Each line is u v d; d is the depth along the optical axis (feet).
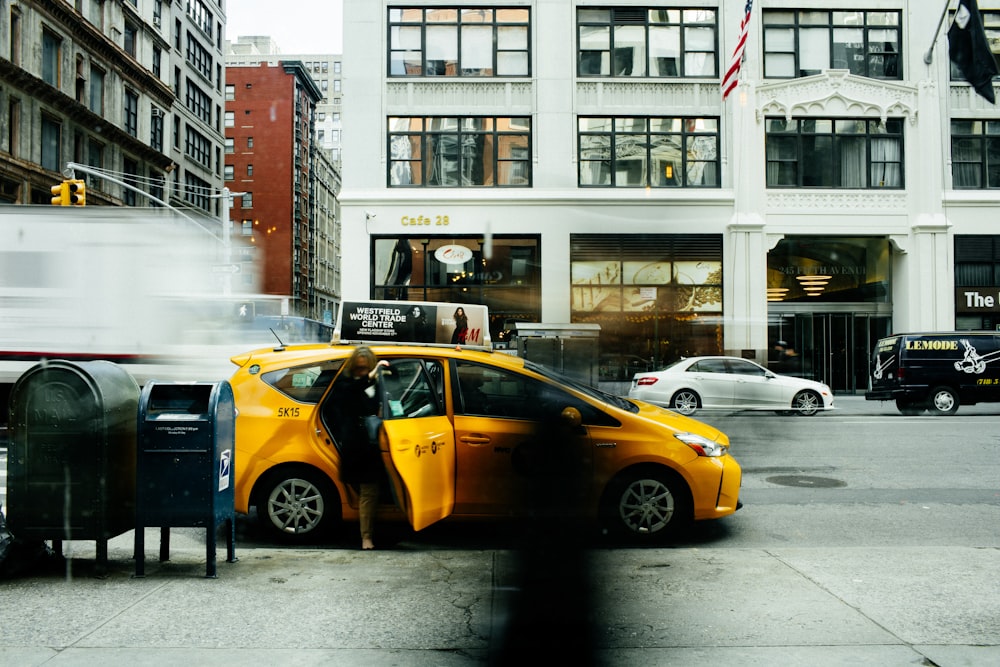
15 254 49.70
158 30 163.43
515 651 13.00
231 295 52.54
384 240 79.10
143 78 153.28
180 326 50.80
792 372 78.79
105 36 136.56
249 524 24.56
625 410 22.08
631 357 71.46
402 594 16.05
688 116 80.53
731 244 78.48
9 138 113.29
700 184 80.33
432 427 19.62
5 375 48.96
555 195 78.23
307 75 256.11
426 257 78.64
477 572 17.79
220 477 17.85
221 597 15.88
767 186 79.92
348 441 20.24
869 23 81.87
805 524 24.13
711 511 21.35
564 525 20.80
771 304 81.92
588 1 80.79
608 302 77.77
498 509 20.61
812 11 81.71
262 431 21.61
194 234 53.98
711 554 19.36
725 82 75.87
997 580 16.84
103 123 136.05
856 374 81.87
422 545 21.26
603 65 81.20
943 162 81.10
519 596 15.93
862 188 80.43
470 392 21.25
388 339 53.06
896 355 59.36
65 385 17.33
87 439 17.30
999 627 14.03
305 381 21.98
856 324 82.17
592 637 13.60
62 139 126.21
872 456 37.47
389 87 80.28
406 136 80.23
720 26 81.00
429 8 80.94
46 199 121.19
